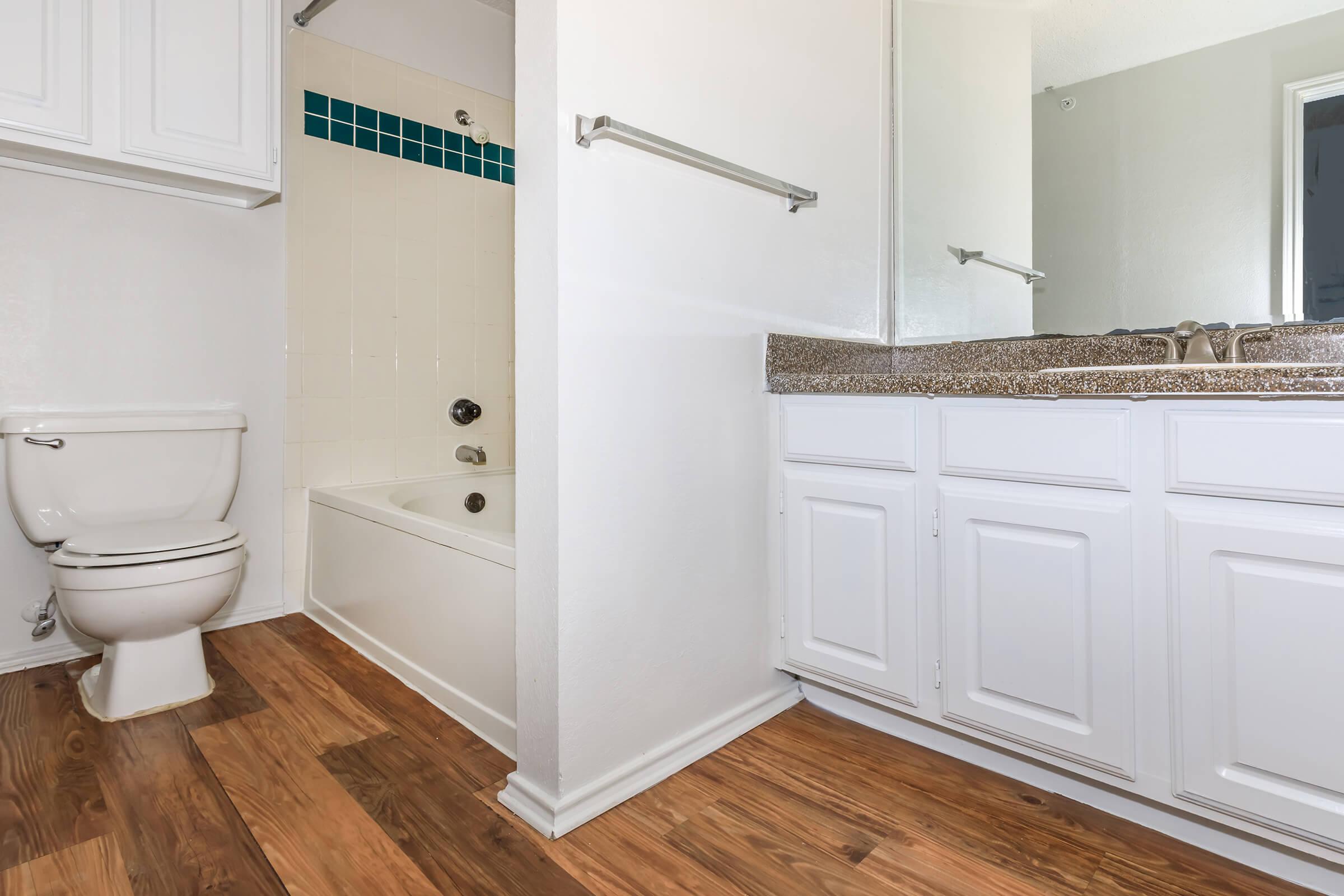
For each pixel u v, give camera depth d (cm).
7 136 152
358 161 230
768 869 103
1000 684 119
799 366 157
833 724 150
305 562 226
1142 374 104
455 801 121
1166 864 103
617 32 117
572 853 107
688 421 133
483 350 265
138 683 152
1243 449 94
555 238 110
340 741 142
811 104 160
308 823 113
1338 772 89
